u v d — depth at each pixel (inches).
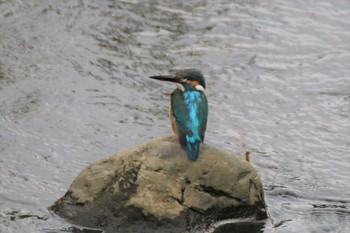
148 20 662.5
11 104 553.9
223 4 696.4
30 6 661.3
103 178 434.3
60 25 646.5
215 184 431.8
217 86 591.2
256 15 683.4
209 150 436.5
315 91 593.3
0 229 431.8
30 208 451.5
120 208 428.1
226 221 435.8
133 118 548.7
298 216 456.1
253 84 596.7
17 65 596.7
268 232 438.9
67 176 486.0
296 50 642.8
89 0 678.5
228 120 555.2
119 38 637.9
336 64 626.8
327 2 709.3
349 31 671.1
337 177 497.4
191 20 667.4
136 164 430.9
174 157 430.6
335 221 453.1
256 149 523.8
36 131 528.7
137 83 588.4
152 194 426.3
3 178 480.1
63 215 438.9
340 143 534.6
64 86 578.2
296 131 546.6
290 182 490.0
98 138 525.3
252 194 440.1
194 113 429.1
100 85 583.2
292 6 701.3
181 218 425.4
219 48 635.5
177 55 621.9
